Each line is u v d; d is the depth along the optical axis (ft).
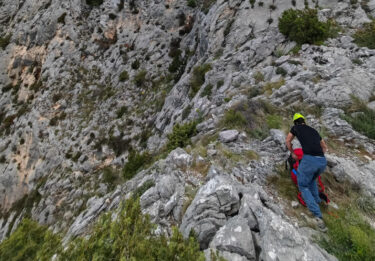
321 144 13.78
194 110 40.81
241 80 36.96
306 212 12.89
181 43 76.69
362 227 11.53
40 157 66.23
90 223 24.56
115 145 59.06
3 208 65.31
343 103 24.81
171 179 16.83
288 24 40.32
